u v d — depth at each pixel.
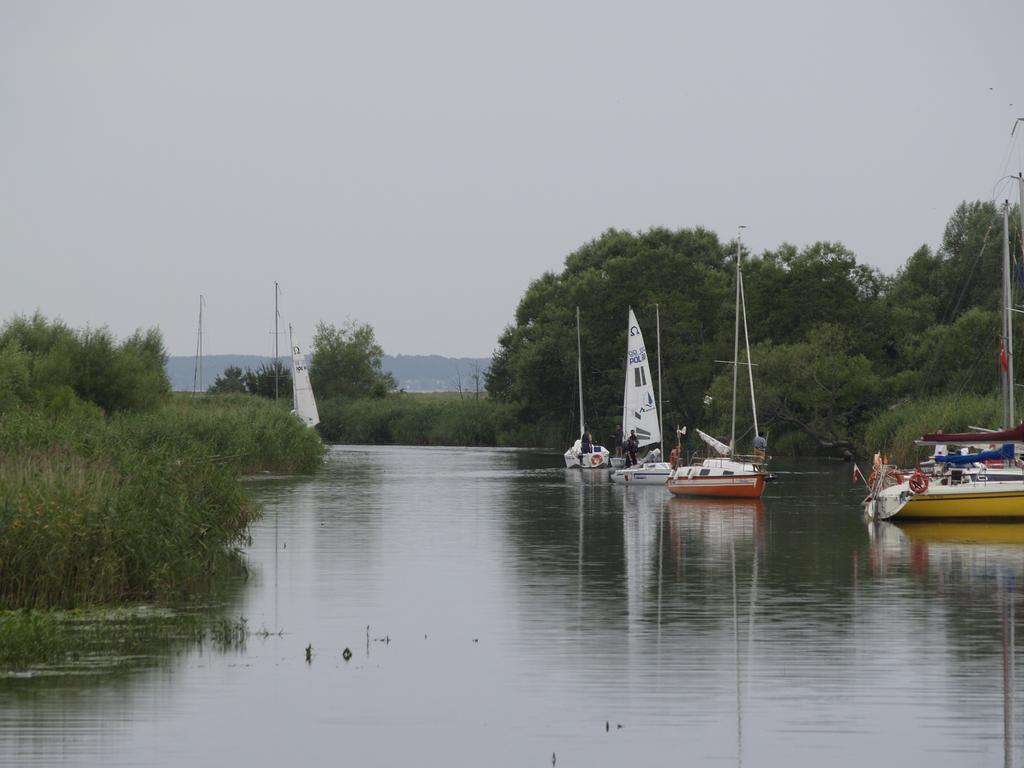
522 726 37.62
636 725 37.62
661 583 62.94
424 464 190.75
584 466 176.75
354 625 52.00
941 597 58.31
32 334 145.38
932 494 90.50
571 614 54.44
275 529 88.12
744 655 46.12
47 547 53.41
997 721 37.72
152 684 41.97
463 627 51.56
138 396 144.12
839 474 152.75
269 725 37.62
